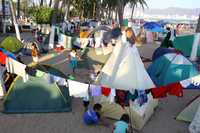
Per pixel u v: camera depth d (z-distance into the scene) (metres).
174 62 14.29
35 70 9.77
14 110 10.41
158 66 14.64
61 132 9.09
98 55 21.25
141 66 11.47
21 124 9.50
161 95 9.16
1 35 32.69
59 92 10.68
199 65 18.59
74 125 9.64
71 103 11.32
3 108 10.48
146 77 11.27
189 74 14.04
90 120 9.59
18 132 8.93
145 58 22.28
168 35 22.59
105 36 25.69
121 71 11.26
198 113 9.09
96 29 27.77
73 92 9.53
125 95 9.46
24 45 21.20
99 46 24.67
